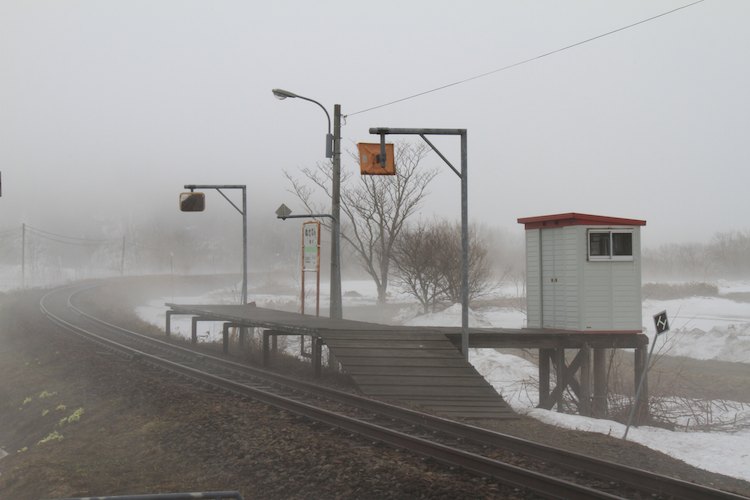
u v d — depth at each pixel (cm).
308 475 796
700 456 1110
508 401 1547
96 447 1080
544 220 1764
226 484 809
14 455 1250
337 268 2097
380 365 1416
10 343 2812
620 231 1705
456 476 785
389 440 931
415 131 1504
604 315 1697
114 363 1819
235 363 1759
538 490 725
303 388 1411
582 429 1221
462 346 1539
